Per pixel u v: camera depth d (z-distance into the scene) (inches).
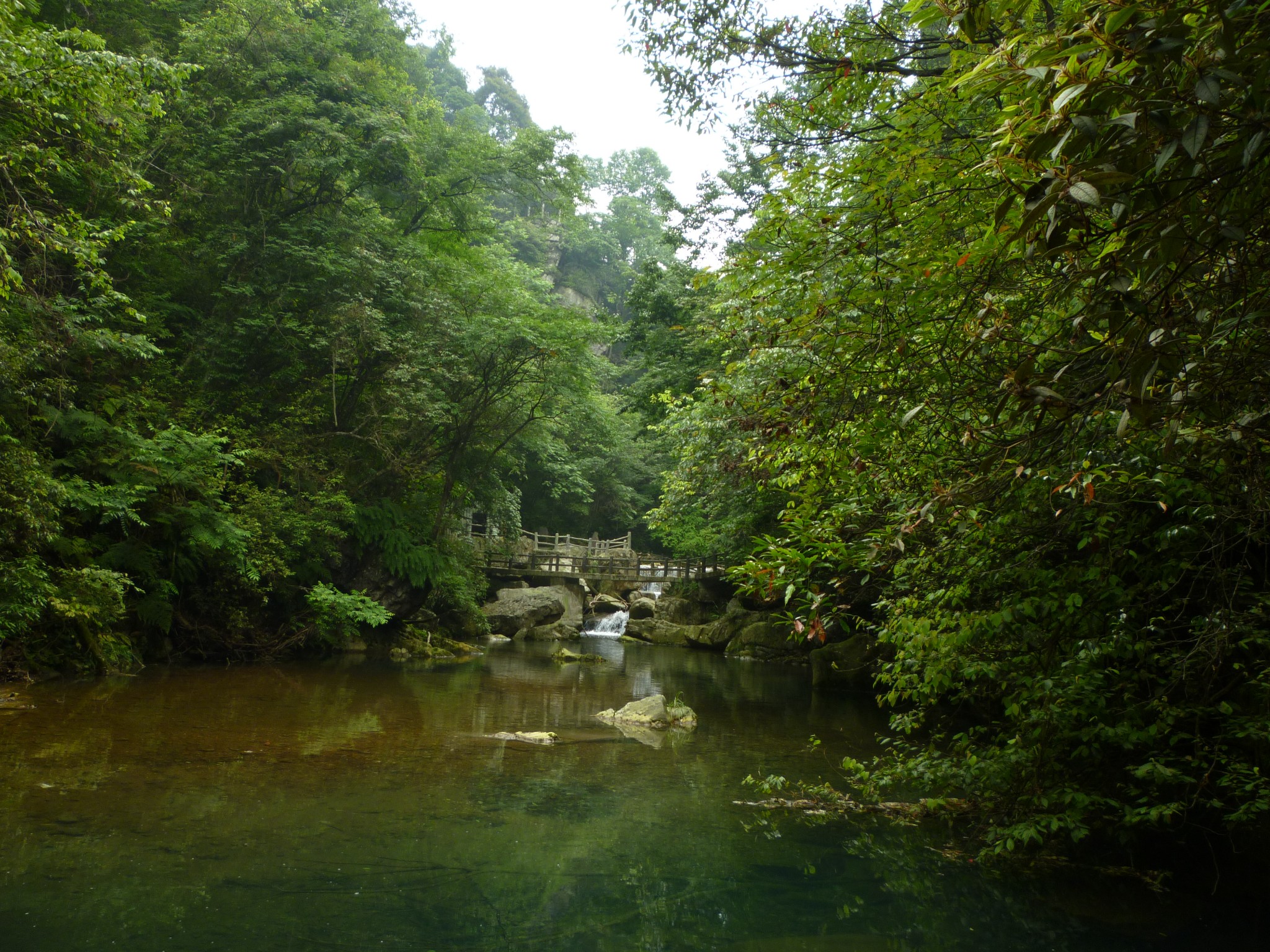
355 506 678.5
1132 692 192.1
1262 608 164.6
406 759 304.0
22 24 403.5
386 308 717.3
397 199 792.3
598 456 1578.5
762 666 759.7
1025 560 182.7
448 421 765.3
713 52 295.3
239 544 534.6
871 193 152.6
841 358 159.2
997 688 224.5
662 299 781.9
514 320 741.3
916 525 137.8
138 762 275.4
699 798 263.3
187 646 570.6
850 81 197.8
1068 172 72.3
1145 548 182.1
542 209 2367.1
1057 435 116.9
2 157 351.3
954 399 143.4
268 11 641.6
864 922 165.6
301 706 412.8
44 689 409.7
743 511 585.9
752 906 173.0
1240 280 85.8
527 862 196.7
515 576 1099.9
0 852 184.5
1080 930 163.5
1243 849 206.5
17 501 385.7
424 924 157.1
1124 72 71.8
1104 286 95.3
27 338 420.2
